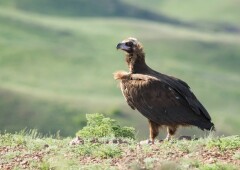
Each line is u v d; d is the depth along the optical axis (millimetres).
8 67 153250
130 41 24969
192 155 19016
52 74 154375
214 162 18188
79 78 154375
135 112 105875
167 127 23422
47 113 106500
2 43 168000
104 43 199250
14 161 19328
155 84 23547
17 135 22734
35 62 159500
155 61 184000
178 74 172625
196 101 23359
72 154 19812
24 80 145625
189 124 22875
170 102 23125
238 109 145000
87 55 172875
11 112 104562
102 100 120750
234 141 19750
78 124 103750
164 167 17516
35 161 19031
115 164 18562
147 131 91562
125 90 24266
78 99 117062
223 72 195875
